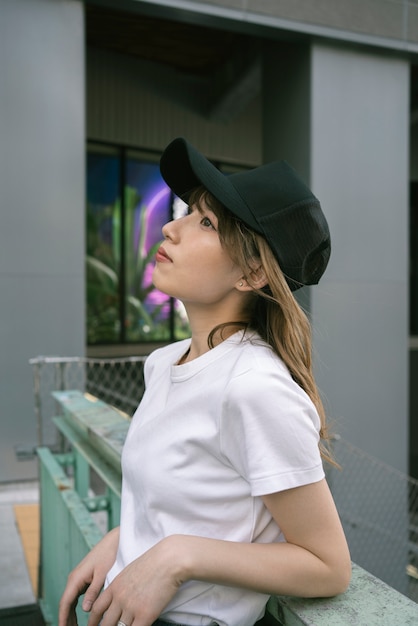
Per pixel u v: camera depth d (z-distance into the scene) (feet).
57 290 16.67
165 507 2.31
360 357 20.16
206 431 2.21
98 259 29.78
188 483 2.25
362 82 20.29
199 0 17.58
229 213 2.38
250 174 2.41
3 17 16.03
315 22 19.10
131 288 30.73
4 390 16.08
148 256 31.14
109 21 24.34
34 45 16.34
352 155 20.17
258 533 2.25
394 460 20.61
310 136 19.61
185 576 2.05
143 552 2.38
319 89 19.66
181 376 2.41
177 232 2.50
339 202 19.99
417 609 2.16
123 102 28.78
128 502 2.58
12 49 16.14
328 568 2.07
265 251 2.34
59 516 5.68
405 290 20.93
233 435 2.13
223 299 2.55
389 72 20.72
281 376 2.13
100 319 29.99
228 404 2.12
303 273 2.44
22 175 16.28
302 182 2.41
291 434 2.02
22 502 14.20
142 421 2.57
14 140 16.19
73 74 16.78
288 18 18.72
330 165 19.86
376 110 20.53
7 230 16.15
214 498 2.22
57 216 16.65
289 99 20.72
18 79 16.20
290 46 20.54
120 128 28.84
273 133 21.76
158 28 25.05
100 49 27.76
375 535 19.79
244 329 2.49
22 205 16.29
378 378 20.43
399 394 20.75
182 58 28.53
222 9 17.87
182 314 32.30
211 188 2.24
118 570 2.48
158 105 29.68
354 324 20.10
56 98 16.60
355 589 2.29
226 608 2.25
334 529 2.08
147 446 2.41
